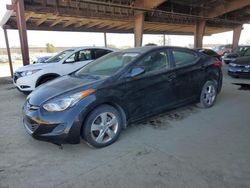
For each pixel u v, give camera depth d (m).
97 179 2.70
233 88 7.50
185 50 4.74
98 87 3.38
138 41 16.44
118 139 3.69
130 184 2.58
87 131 3.29
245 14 24.62
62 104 3.18
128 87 3.66
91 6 13.96
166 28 23.05
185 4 18.66
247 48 13.23
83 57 7.59
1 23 14.37
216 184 2.52
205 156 3.12
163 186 2.52
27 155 3.31
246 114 4.75
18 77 6.88
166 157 3.12
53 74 6.88
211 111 4.98
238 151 3.23
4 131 4.23
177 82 4.38
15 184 2.65
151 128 4.11
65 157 3.22
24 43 10.34
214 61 5.27
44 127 3.16
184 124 4.27
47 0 12.22
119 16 15.50
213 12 20.50
